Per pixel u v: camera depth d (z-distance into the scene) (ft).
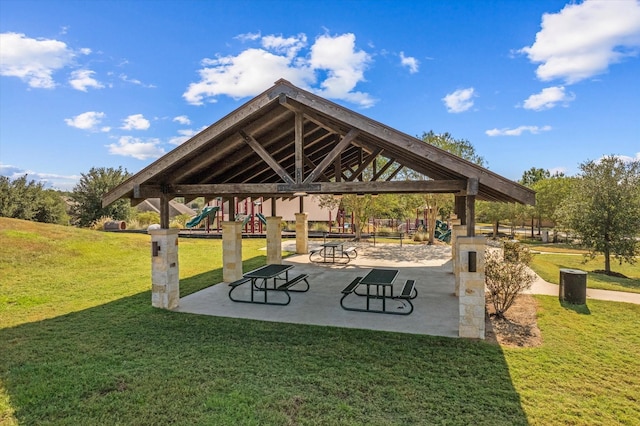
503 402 11.72
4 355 15.52
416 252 53.72
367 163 23.81
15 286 28.09
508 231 109.70
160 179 23.27
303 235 51.98
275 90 19.29
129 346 16.58
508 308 22.17
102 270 35.94
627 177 38.75
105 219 93.66
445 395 12.14
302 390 12.42
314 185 19.81
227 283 31.68
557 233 79.20
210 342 17.15
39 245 39.04
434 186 18.63
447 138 62.28
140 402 11.65
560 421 10.71
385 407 11.36
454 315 21.79
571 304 24.16
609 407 11.52
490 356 15.48
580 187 41.32
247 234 77.71
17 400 11.78
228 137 21.74
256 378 13.32
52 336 17.88
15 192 76.02
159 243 23.18
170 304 23.17
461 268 17.95
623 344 17.02
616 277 36.65
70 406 11.46
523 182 187.32
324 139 30.55
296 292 28.27
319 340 17.40
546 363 14.79
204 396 12.00
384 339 17.53
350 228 95.96
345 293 22.94
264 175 34.01
